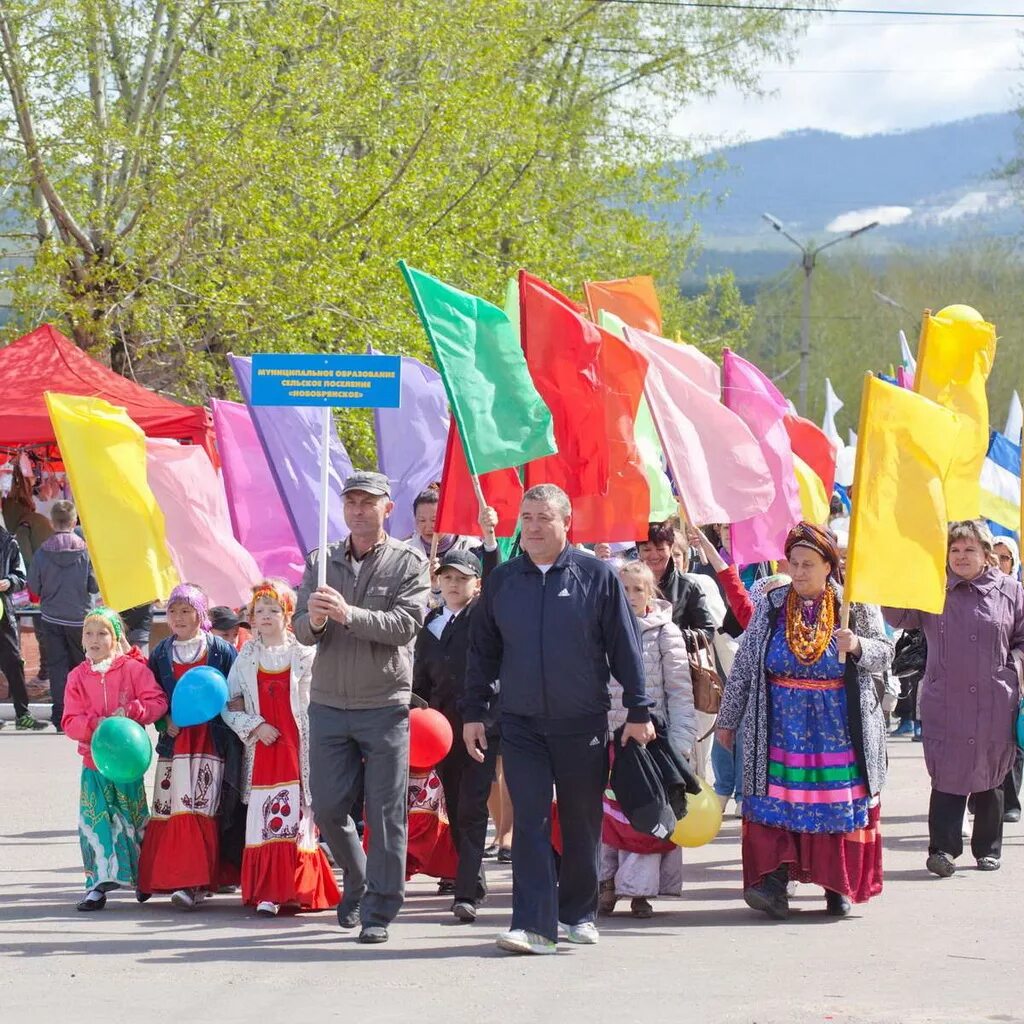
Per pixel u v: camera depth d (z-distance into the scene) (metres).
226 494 24.09
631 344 22.75
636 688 14.52
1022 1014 11.84
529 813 14.35
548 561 14.51
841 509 30.88
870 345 156.38
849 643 15.77
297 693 16.58
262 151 44.66
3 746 29.78
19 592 36.97
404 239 47.97
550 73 67.50
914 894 17.44
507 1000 12.41
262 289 44.88
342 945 14.77
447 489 20.36
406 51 51.78
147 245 45.06
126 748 16.20
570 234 65.31
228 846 17.08
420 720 16.09
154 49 48.53
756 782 16.00
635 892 16.06
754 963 13.83
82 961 14.09
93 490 17.67
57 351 35.44
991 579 18.98
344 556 15.45
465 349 18.78
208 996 12.66
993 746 18.64
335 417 46.28
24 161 45.25
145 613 32.25
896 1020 11.66
